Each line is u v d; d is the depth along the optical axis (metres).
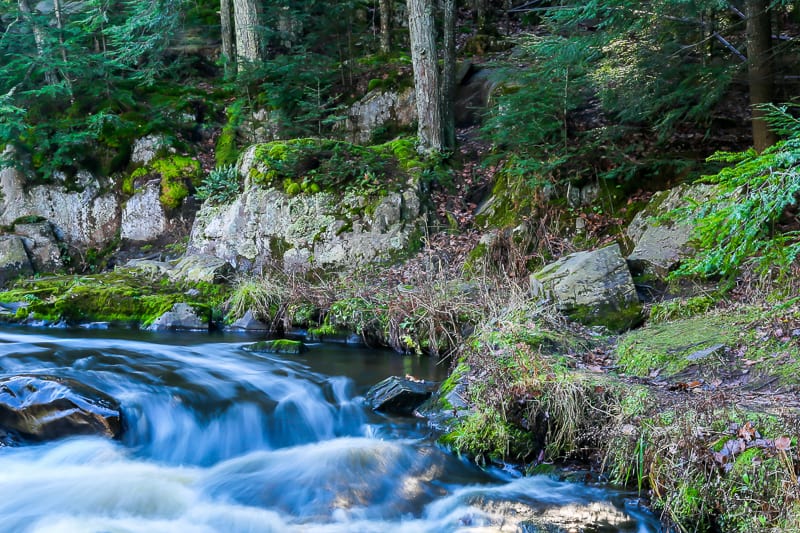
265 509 4.80
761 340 5.39
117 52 14.92
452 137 12.80
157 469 5.46
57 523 4.50
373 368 7.67
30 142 14.04
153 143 14.05
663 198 8.92
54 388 5.82
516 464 5.23
